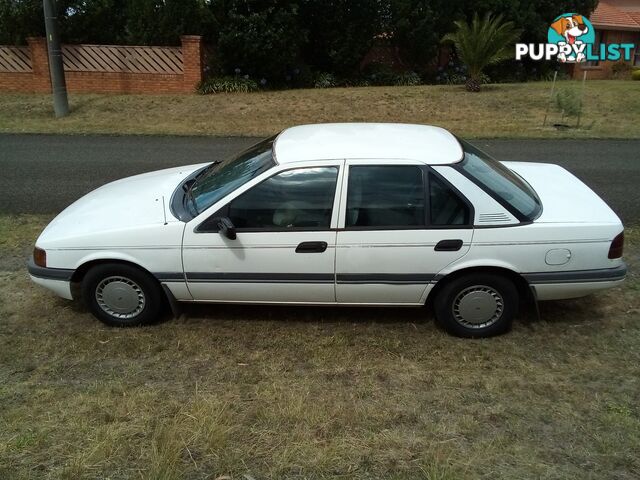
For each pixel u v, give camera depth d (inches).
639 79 872.9
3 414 134.9
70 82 698.8
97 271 172.2
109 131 494.6
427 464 117.1
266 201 164.9
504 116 543.8
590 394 143.7
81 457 118.6
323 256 164.2
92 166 377.4
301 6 748.0
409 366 157.2
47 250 171.9
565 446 123.9
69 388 146.9
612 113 550.6
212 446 121.8
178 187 190.5
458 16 809.5
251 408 136.8
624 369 155.1
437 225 161.5
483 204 161.2
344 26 762.2
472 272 165.5
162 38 689.0
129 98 645.9
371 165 163.5
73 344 169.3
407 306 172.4
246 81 702.5
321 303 172.6
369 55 834.8
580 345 167.6
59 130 498.0
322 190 163.5
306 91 673.6
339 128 190.9
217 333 175.6
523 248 160.9
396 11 781.9
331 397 142.3
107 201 187.9
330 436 126.3
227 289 171.3
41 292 201.5
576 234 161.2
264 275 167.6
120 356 163.5
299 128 195.3
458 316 170.2
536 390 145.5
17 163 384.5
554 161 385.1
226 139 468.8
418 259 162.7
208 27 695.1
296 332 176.1
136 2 693.9
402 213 162.2
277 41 697.0
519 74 852.6
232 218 165.5
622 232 165.3
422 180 162.1
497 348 166.7
